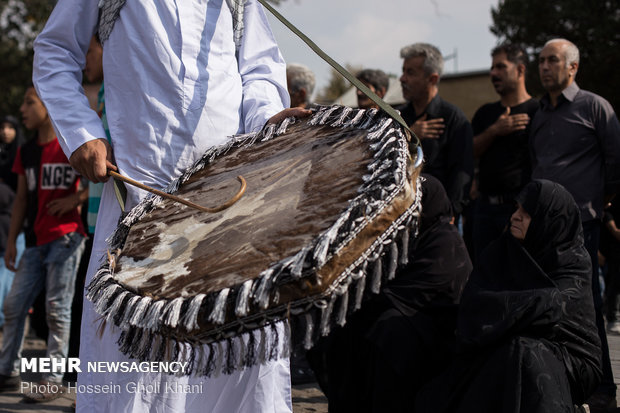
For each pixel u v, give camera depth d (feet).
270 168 6.47
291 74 17.69
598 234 13.70
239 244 5.58
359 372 10.72
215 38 7.79
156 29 7.46
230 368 5.40
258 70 8.33
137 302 5.50
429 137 14.83
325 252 4.89
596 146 13.99
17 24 63.21
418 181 5.65
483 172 16.16
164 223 6.51
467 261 11.02
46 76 7.69
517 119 15.61
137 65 7.49
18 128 24.13
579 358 9.66
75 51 7.91
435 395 9.55
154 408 7.37
